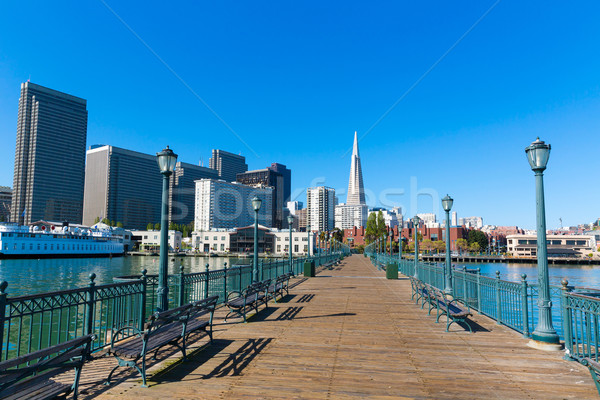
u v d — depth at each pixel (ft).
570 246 544.62
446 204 50.44
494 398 16.81
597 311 19.80
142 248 599.16
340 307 42.37
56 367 13.82
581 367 21.34
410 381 18.93
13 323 68.33
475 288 41.29
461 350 24.85
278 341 26.81
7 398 11.89
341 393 17.22
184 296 33.76
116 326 24.21
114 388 17.57
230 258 494.59
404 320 34.96
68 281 199.62
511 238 549.13
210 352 23.82
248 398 16.56
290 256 84.12
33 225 402.93
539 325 25.91
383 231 360.28
